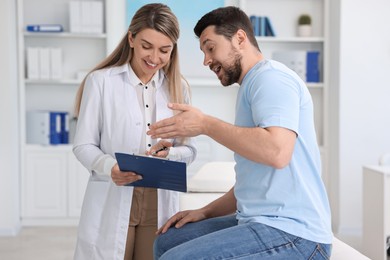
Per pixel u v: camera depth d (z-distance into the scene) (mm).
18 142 5672
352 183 5535
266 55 6020
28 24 5863
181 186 2203
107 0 5668
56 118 5691
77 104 2648
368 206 4609
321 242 1890
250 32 2039
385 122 5527
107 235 2520
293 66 5805
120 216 2516
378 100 5512
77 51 5914
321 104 6035
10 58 5395
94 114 2520
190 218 2299
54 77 5668
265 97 1841
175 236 2189
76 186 5715
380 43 5477
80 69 5922
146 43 2367
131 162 2156
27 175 5703
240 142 1809
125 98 2531
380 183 4379
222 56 2002
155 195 2578
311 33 5992
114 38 5738
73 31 5641
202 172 3941
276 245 1840
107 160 2402
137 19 2389
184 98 2682
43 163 5707
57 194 5715
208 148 5930
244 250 1820
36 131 5707
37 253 4797
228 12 2014
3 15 5359
